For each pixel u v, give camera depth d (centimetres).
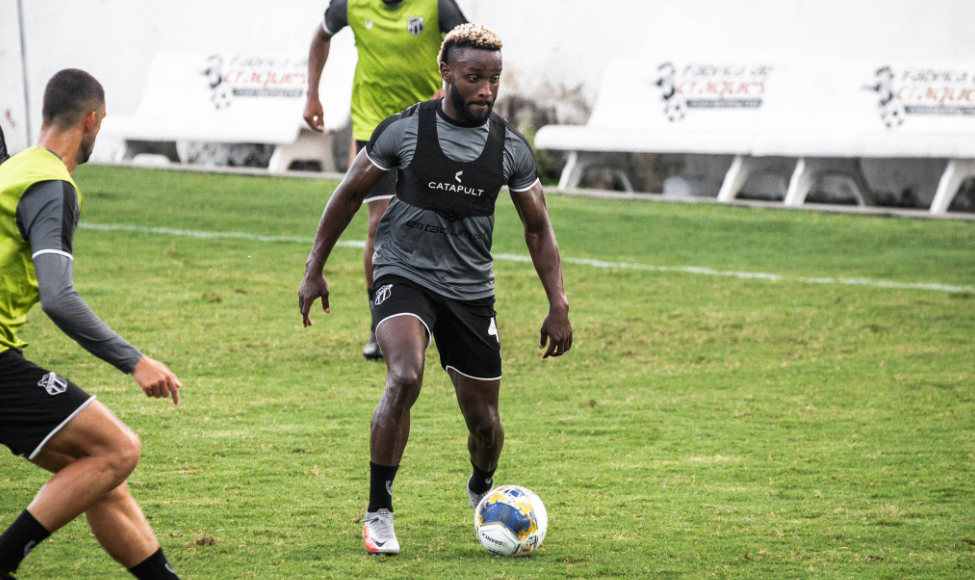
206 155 6775
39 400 1190
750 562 1462
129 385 2348
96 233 4259
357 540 1519
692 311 3288
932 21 5547
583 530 1585
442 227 1542
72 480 1180
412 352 1485
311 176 5922
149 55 7144
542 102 6456
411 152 1536
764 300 3459
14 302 1202
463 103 1508
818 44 5812
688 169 6066
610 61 6278
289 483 1770
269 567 1403
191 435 2020
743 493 1773
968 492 1794
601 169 6225
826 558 1480
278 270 3725
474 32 1496
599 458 1961
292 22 6769
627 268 3931
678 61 5938
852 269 3984
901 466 1938
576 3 6322
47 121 1245
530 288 3588
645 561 1458
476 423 1585
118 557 1238
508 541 1460
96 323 1167
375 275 1596
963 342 2970
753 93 5700
